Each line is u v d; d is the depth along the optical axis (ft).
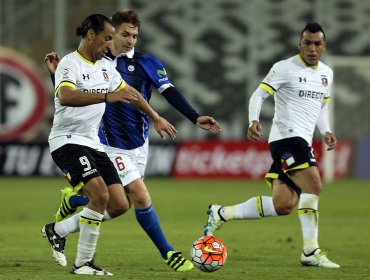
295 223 172.04
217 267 96.53
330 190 257.55
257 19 329.31
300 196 108.47
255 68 327.67
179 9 329.93
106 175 96.94
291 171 108.99
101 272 94.99
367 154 303.27
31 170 299.58
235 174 295.69
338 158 300.40
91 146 95.96
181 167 296.92
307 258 106.93
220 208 114.62
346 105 319.06
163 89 104.68
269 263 109.40
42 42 318.24
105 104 98.58
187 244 132.57
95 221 93.81
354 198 231.30
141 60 105.40
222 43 329.72
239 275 97.35
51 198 221.25
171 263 100.83
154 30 330.54
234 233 151.12
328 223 169.68
